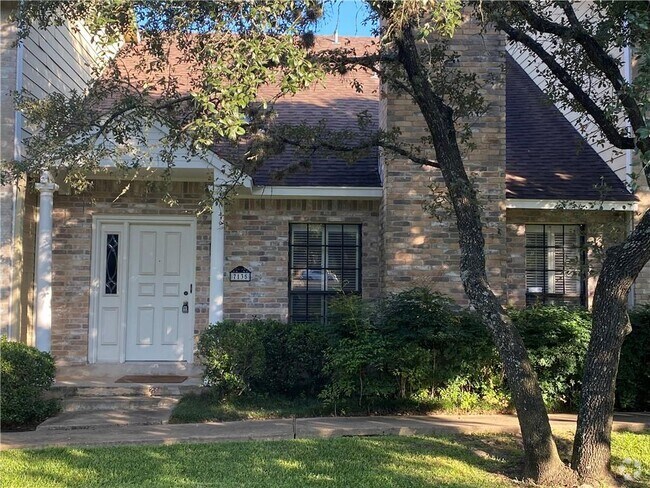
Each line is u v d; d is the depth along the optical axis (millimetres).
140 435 6281
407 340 7273
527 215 9477
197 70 7699
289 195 9203
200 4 5254
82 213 9359
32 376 6883
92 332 9312
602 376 5016
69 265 9305
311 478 4980
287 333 8102
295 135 7168
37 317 8086
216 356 7523
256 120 6859
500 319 5281
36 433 6488
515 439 6188
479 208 6609
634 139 5598
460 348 7348
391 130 7824
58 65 9383
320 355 7953
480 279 5398
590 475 4930
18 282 8242
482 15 6375
